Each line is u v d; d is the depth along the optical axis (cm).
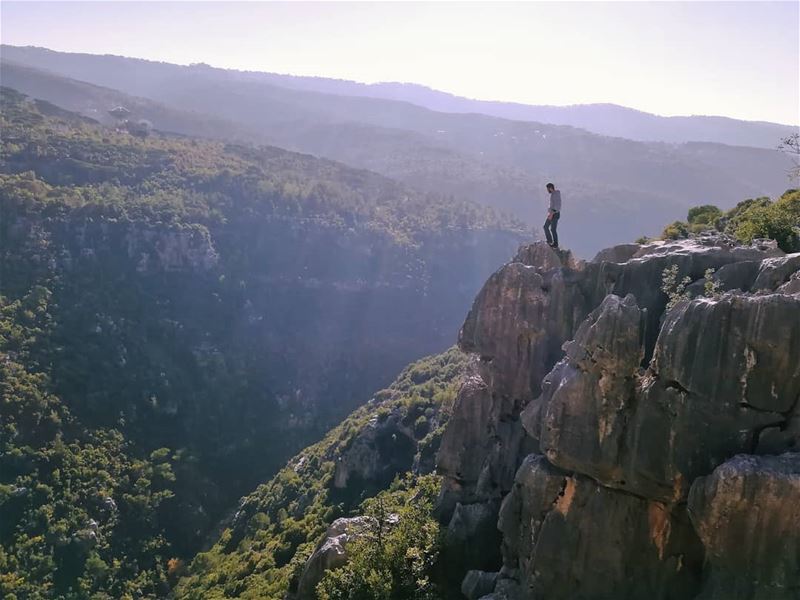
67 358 11994
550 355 2930
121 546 9381
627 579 2077
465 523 3027
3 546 8256
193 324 15550
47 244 13988
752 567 1730
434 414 7469
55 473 9550
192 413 13438
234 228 18912
